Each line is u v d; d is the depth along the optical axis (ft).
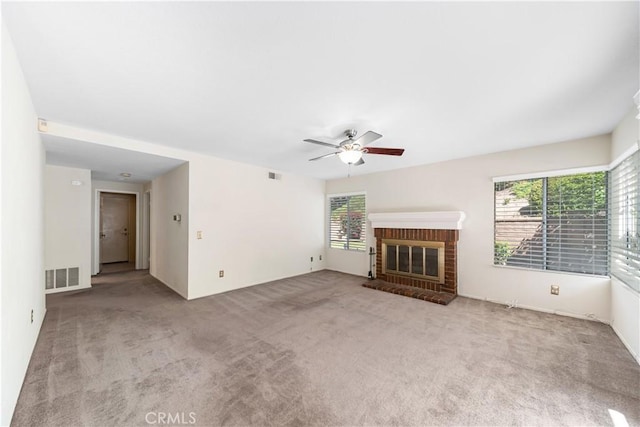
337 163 15.21
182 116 8.45
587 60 5.50
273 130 9.69
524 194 11.87
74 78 6.22
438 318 10.41
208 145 11.68
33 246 7.72
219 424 4.97
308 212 19.66
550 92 6.88
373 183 17.80
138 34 4.74
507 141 10.88
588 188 10.35
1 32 4.30
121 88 6.71
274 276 17.08
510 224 12.23
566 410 5.41
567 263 10.76
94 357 7.29
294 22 4.49
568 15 4.29
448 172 14.21
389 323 9.89
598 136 10.05
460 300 12.78
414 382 6.31
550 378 6.49
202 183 13.37
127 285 15.37
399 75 6.12
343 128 9.43
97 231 18.62
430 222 14.24
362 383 6.26
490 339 8.58
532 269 11.53
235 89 6.79
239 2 4.06
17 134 5.61
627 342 8.09
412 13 4.29
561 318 10.41
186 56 5.42
